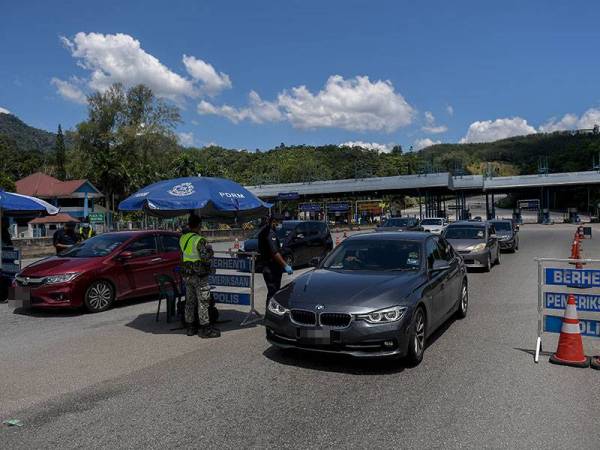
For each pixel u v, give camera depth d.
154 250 10.79
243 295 8.63
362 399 4.84
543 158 67.81
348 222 55.25
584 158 108.25
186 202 7.09
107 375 5.71
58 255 10.41
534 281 12.79
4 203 11.63
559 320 6.20
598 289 11.05
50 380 5.55
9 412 4.64
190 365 6.04
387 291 5.87
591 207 84.19
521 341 6.99
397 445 3.88
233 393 5.04
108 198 59.56
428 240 7.57
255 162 122.50
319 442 3.94
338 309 5.56
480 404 4.69
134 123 59.59
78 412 4.61
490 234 16.36
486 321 8.26
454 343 6.90
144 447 3.90
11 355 6.64
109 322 8.70
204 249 7.41
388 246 7.25
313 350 5.65
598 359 5.86
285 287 6.45
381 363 6.00
